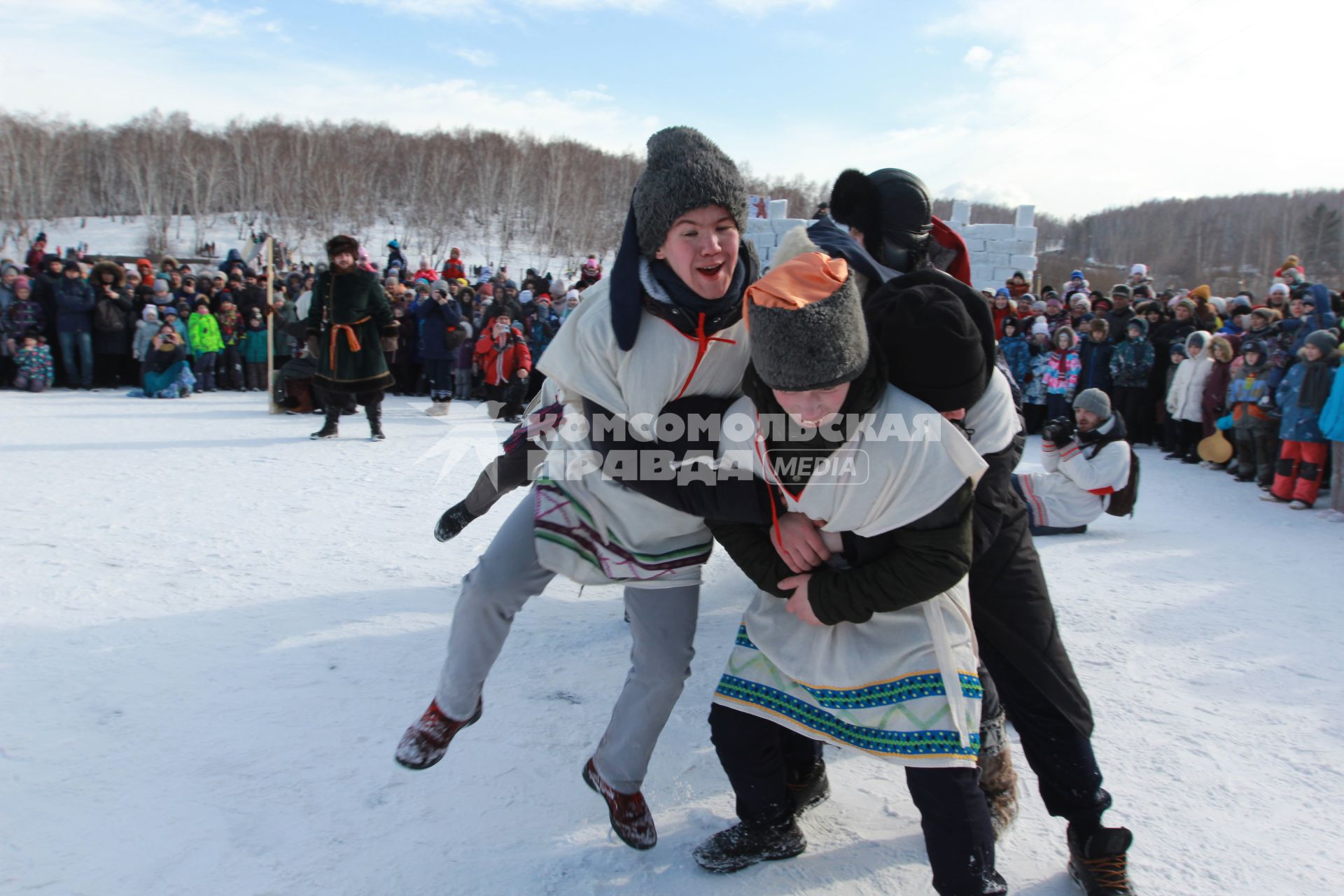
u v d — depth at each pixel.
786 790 2.22
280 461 6.99
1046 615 2.18
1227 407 8.20
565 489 2.17
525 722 2.84
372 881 2.03
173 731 2.64
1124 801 2.53
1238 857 2.27
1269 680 3.45
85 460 6.68
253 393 12.77
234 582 3.98
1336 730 3.02
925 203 2.57
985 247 14.91
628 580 2.16
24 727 2.60
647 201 1.88
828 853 2.25
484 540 4.93
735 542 2.07
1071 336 10.50
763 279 1.73
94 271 12.48
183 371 11.80
